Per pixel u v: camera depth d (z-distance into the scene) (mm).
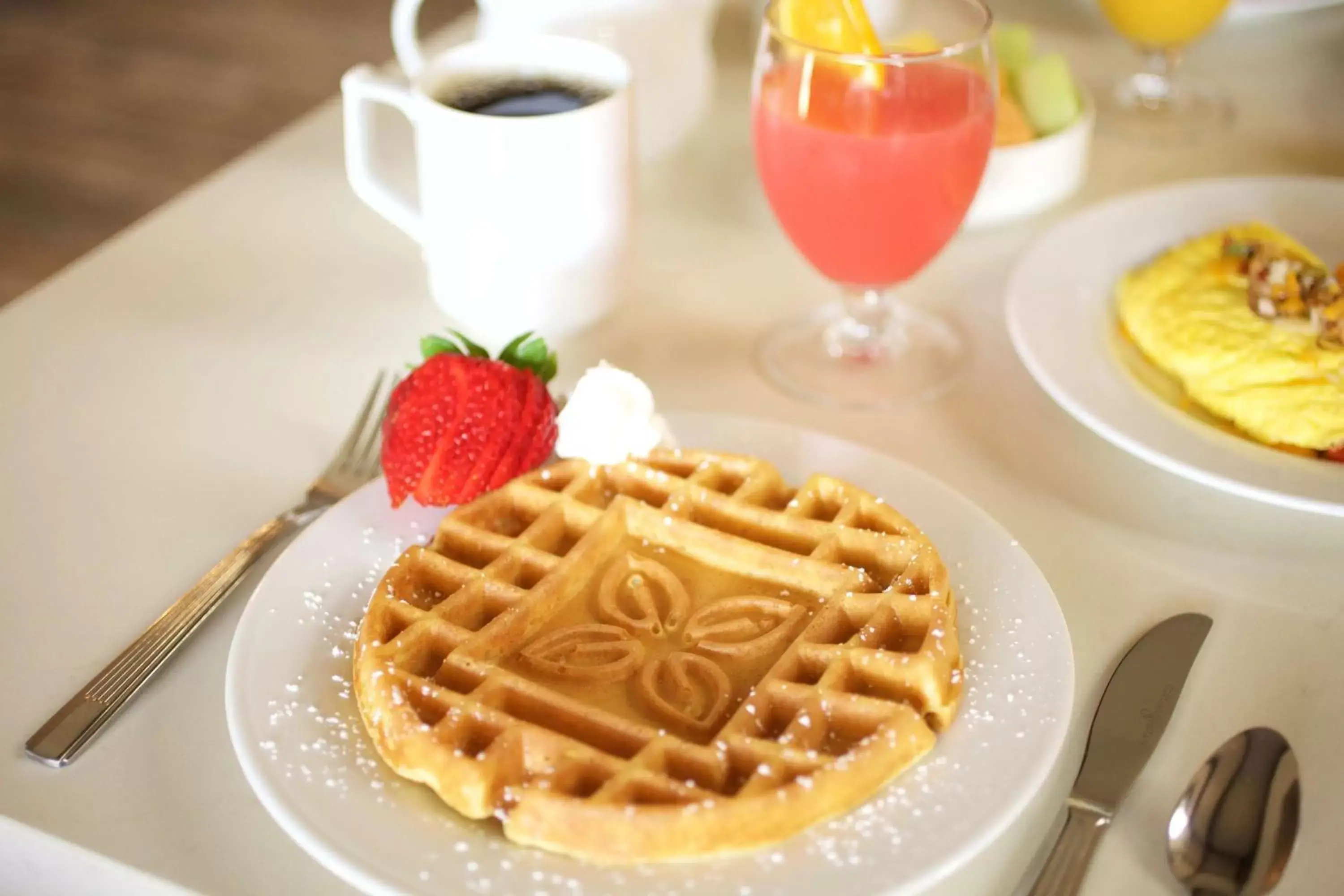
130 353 669
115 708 510
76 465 608
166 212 764
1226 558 567
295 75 1970
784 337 676
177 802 490
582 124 624
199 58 2014
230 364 663
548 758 478
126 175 1753
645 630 519
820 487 561
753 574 537
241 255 733
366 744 486
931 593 510
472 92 666
